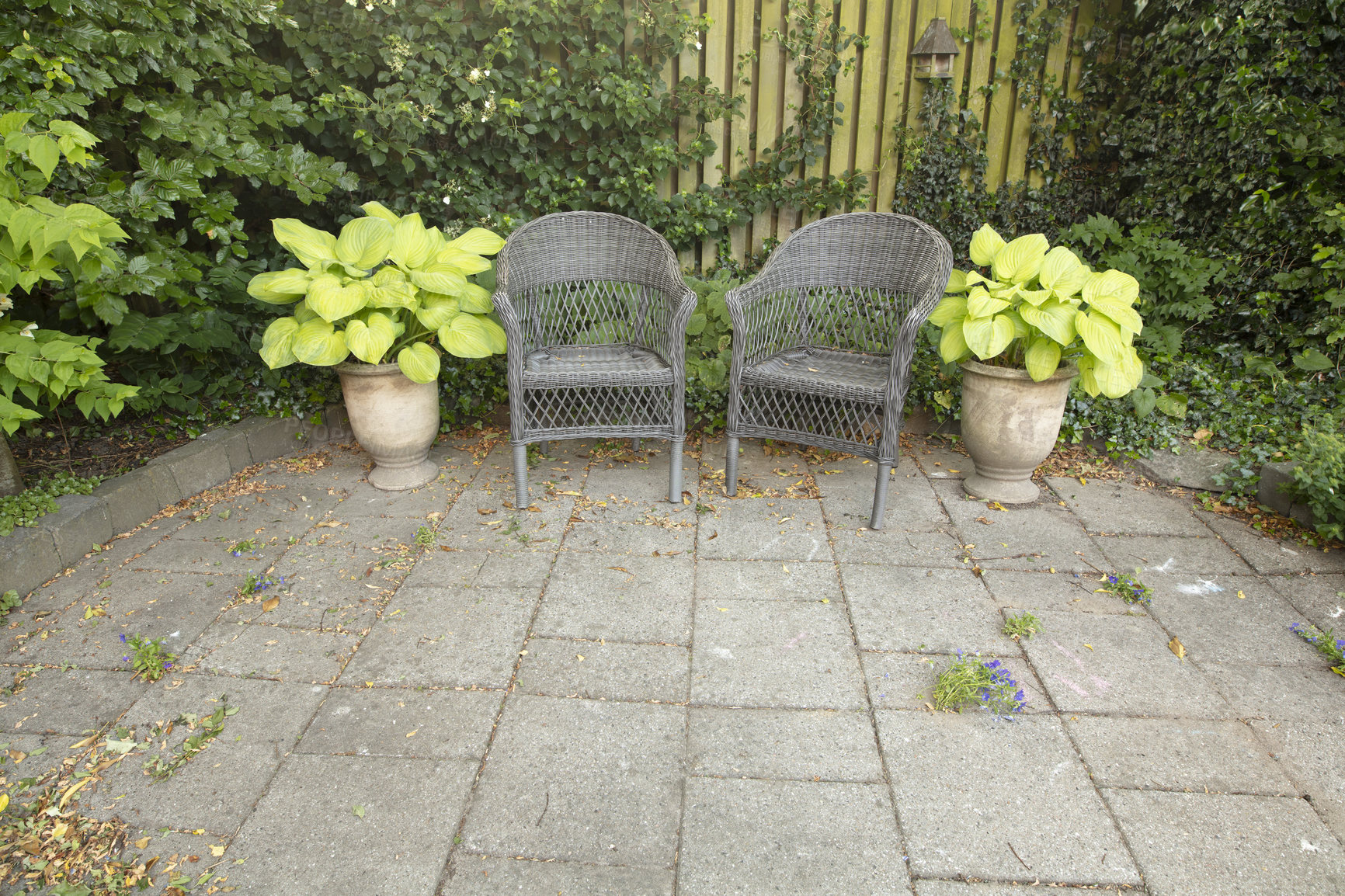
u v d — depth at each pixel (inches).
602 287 131.7
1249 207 143.8
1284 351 147.6
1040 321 99.4
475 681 79.3
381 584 96.4
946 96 163.6
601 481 125.2
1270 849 60.7
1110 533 109.0
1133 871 58.9
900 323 121.4
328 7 140.5
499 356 148.7
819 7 161.5
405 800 64.9
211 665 81.1
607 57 154.0
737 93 169.0
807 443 112.6
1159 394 136.2
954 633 87.4
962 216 171.8
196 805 64.3
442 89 149.6
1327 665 82.0
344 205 158.2
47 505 99.0
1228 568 100.1
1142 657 83.3
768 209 174.9
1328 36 133.1
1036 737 72.2
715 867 59.0
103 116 109.0
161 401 125.6
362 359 103.1
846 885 57.7
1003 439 112.2
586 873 58.6
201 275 115.8
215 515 112.7
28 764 68.1
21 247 80.0
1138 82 160.6
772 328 123.5
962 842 61.4
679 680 79.6
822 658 83.0
